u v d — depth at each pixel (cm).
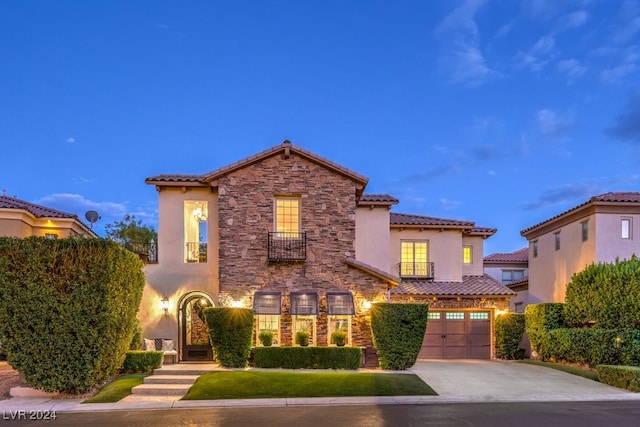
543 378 1762
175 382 1576
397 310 1880
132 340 1877
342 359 1817
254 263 2011
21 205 2445
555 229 2795
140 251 2214
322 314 1988
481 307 2484
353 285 2025
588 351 1942
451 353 2472
